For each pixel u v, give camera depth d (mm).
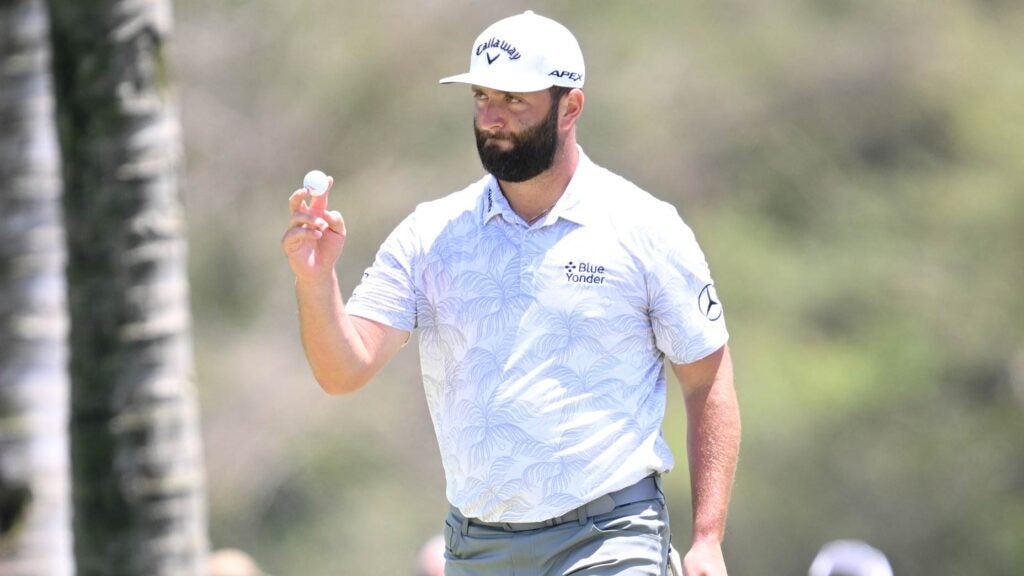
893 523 87812
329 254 16094
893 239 98250
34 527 20859
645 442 16531
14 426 20828
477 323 16469
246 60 91438
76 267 18359
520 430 16312
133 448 18281
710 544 16562
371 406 83875
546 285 16406
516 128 16172
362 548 81938
